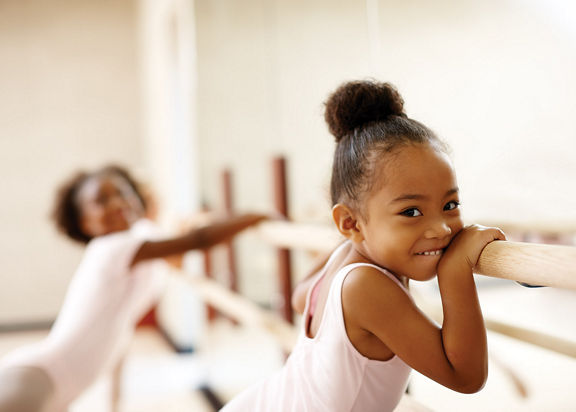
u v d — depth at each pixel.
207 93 2.84
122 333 1.70
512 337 0.77
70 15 4.45
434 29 1.28
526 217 1.16
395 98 0.73
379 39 1.42
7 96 4.32
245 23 2.25
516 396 0.91
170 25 3.41
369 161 0.65
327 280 0.77
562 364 0.87
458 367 0.60
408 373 0.72
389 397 0.70
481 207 1.22
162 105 3.62
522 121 1.15
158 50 3.65
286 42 1.88
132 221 1.96
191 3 2.93
